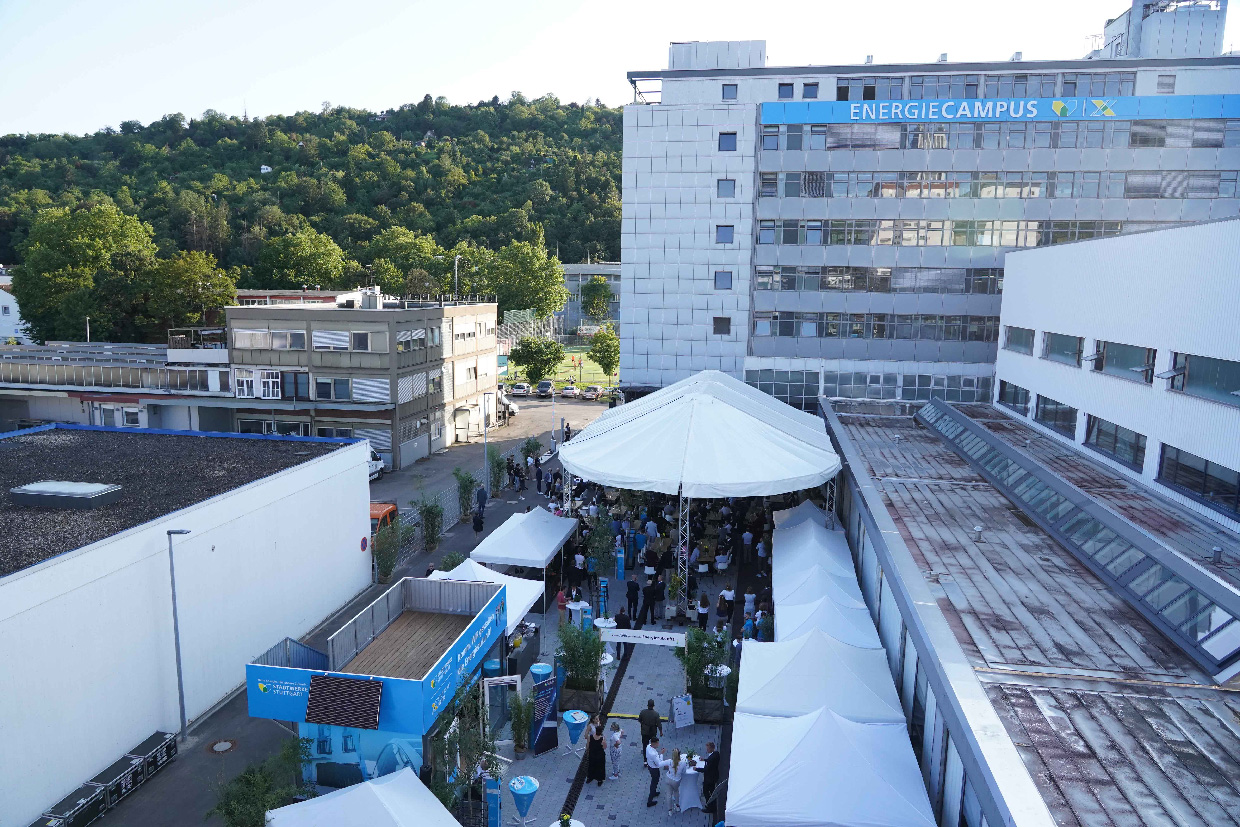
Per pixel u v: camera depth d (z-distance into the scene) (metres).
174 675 19.02
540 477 41.34
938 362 43.56
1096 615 14.52
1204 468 19.64
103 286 72.94
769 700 15.50
